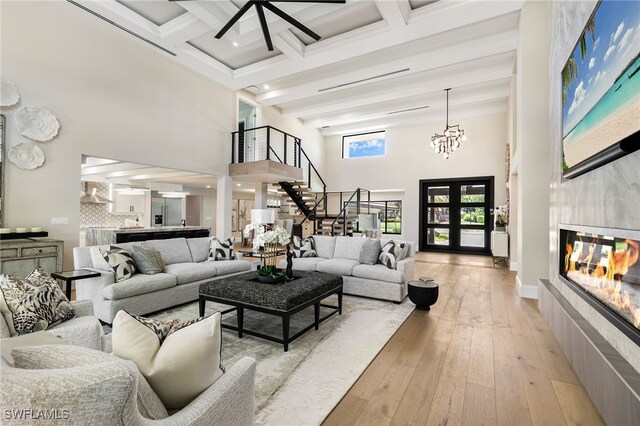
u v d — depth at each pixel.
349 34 4.97
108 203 8.50
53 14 4.38
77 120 4.66
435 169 9.43
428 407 1.89
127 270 3.40
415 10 4.42
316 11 4.43
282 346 2.73
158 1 4.40
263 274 3.34
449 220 9.45
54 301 2.04
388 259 4.36
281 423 1.73
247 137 8.18
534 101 4.34
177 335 1.07
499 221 7.35
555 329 2.83
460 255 8.81
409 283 3.91
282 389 2.06
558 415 1.83
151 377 0.98
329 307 3.74
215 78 6.39
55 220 4.42
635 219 1.68
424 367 2.39
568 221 2.85
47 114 4.32
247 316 3.53
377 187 10.34
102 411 0.65
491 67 6.29
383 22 4.69
